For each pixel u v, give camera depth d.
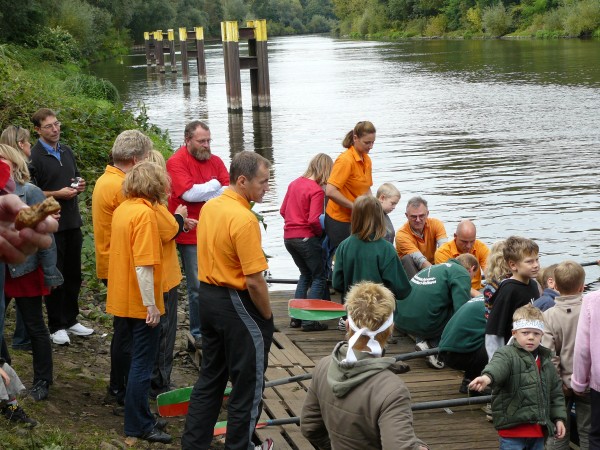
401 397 3.22
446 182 17.03
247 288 4.45
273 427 5.65
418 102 31.50
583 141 21.23
